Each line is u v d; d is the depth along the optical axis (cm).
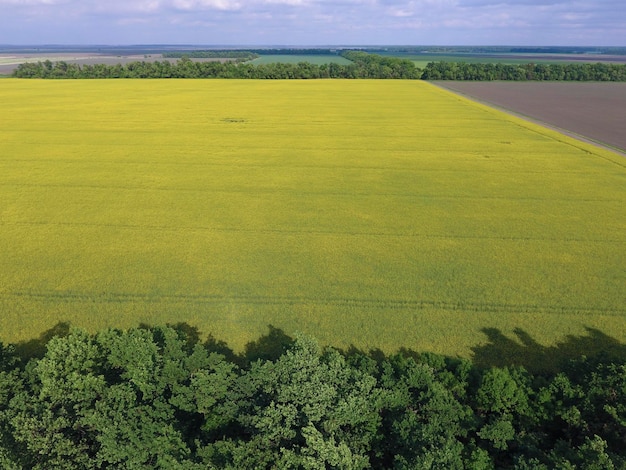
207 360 1903
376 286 2884
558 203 4269
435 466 1417
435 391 1736
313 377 1708
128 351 1898
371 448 1634
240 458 1468
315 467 1403
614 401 1686
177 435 1551
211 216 3925
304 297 2767
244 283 2906
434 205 4225
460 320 2572
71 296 2741
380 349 2342
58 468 1452
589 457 1449
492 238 3553
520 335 2456
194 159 5600
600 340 2419
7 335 2402
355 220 3875
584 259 3228
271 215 3962
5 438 1507
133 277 2955
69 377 1734
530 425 1753
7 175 4906
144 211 4012
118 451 1480
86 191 4475
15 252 3253
